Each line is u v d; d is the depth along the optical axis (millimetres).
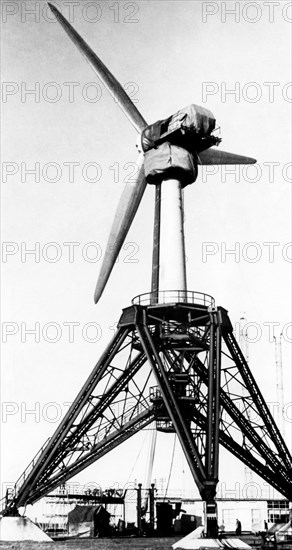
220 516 64750
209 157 40812
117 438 36812
